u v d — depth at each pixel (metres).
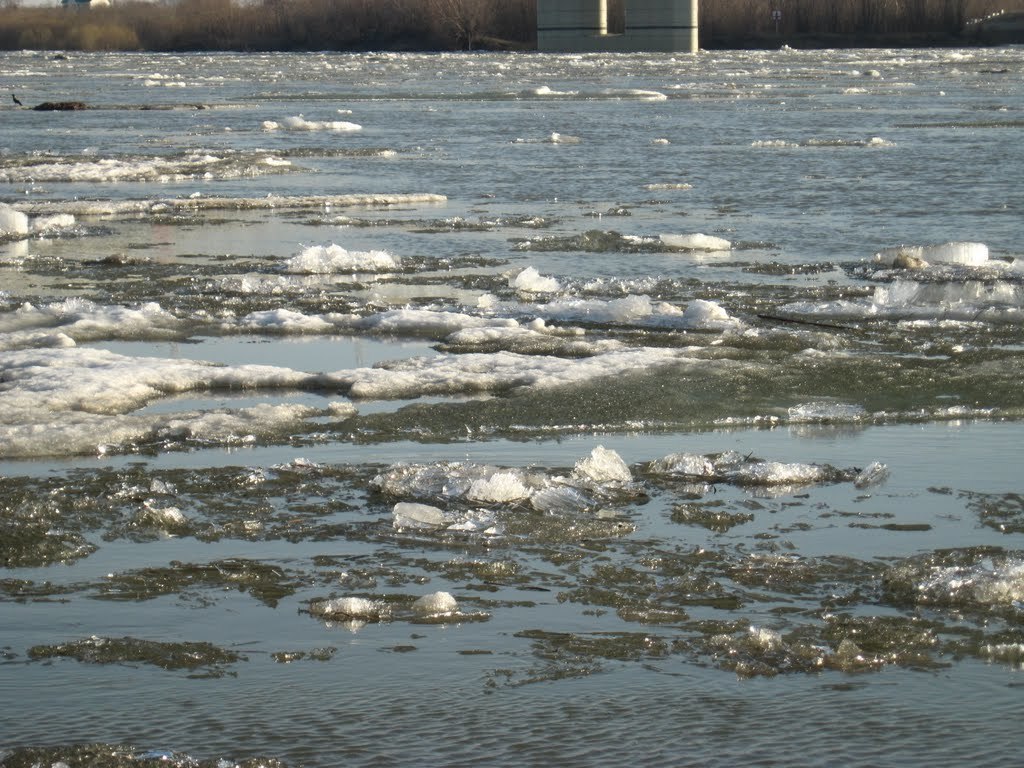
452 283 23.56
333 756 7.38
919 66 126.00
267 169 43.59
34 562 10.36
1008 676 8.34
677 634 8.98
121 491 11.91
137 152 50.22
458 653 8.69
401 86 101.75
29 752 7.38
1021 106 73.38
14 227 29.25
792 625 9.09
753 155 47.25
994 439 13.82
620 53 163.12
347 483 12.24
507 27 194.25
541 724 7.73
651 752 7.40
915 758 7.33
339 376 16.23
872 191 36.34
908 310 20.50
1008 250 26.56
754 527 11.10
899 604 9.49
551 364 16.61
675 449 13.49
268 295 22.48
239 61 157.38
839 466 12.88
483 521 11.16
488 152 49.88
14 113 74.38
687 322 19.64
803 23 193.25
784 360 17.09
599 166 44.12
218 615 9.35
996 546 10.59
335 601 9.39
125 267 25.27
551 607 9.44
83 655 8.70
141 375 16.06
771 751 7.41
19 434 13.59
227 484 12.20
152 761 7.28
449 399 15.51
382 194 36.66
